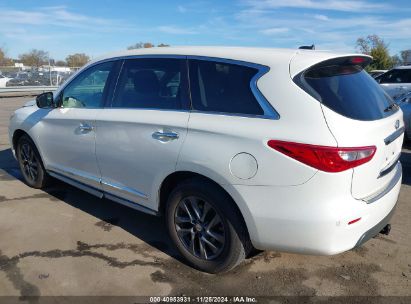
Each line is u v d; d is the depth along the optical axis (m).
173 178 3.38
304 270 3.36
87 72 4.23
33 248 3.69
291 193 2.70
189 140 3.10
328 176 2.60
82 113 4.09
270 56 3.01
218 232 3.18
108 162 3.84
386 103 3.32
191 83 3.28
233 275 3.28
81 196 5.02
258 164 2.77
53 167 4.73
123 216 4.42
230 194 2.93
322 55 2.98
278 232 2.79
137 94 3.64
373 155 2.74
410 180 5.78
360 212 2.72
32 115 4.91
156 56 3.60
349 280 3.22
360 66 3.42
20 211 4.53
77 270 3.33
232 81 3.07
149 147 3.38
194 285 3.14
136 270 3.34
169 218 3.41
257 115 2.87
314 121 2.66
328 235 2.68
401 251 3.68
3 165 6.52
